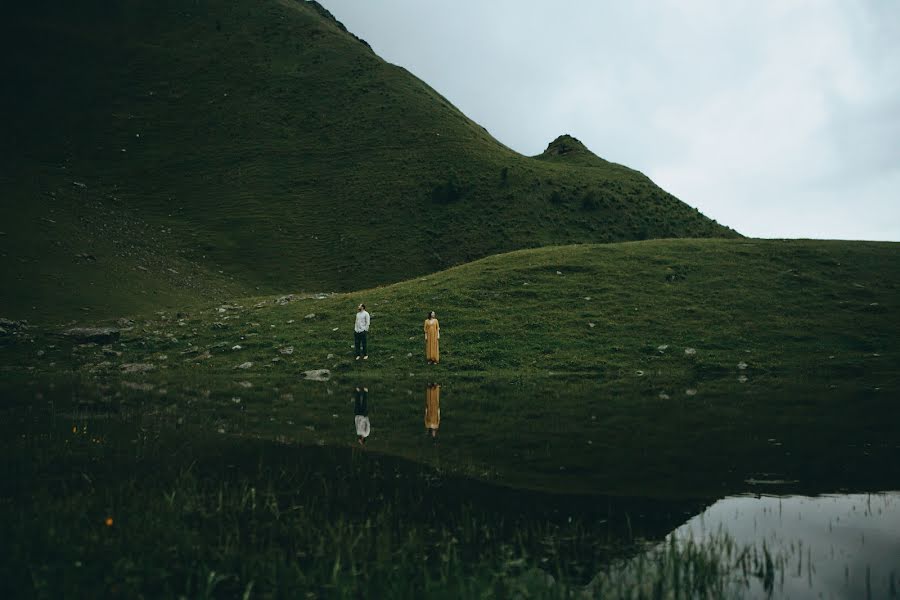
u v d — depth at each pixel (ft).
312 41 410.31
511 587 16.69
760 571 18.04
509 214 265.34
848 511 23.63
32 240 169.17
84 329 108.68
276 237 255.50
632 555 19.51
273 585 17.28
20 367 93.25
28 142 294.87
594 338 98.17
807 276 120.67
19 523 21.57
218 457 33.65
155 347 103.55
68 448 35.55
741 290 115.55
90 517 22.90
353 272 235.81
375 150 315.99
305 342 101.76
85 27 391.24
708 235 284.61
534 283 123.54
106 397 61.57
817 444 36.14
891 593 16.48
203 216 266.57
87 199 248.52
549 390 68.33
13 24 371.76
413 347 97.66
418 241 253.65
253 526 22.40
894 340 93.40
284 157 312.91
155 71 368.48
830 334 96.58
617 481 28.30
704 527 22.08
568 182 298.56
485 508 24.52
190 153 312.50
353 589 16.74
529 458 33.19
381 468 31.12
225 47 394.32
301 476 29.55
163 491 26.45
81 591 16.71
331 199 282.97
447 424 45.11
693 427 42.73
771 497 25.59
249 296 198.80
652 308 109.40
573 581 17.43
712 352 90.79
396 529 22.12
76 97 337.31
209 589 16.43
